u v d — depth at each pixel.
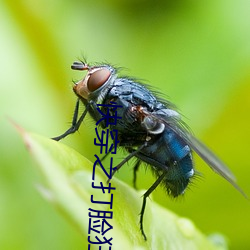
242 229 0.13
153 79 0.14
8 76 0.13
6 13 0.13
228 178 0.12
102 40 0.14
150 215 0.12
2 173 0.13
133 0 0.14
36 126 0.13
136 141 0.12
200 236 0.12
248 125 0.13
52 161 0.10
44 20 0.13
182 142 0.12
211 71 0.14
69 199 0.10
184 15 0.14
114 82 0.12
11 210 0.12
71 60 0.14
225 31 0.14
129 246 0.11
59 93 0.13
